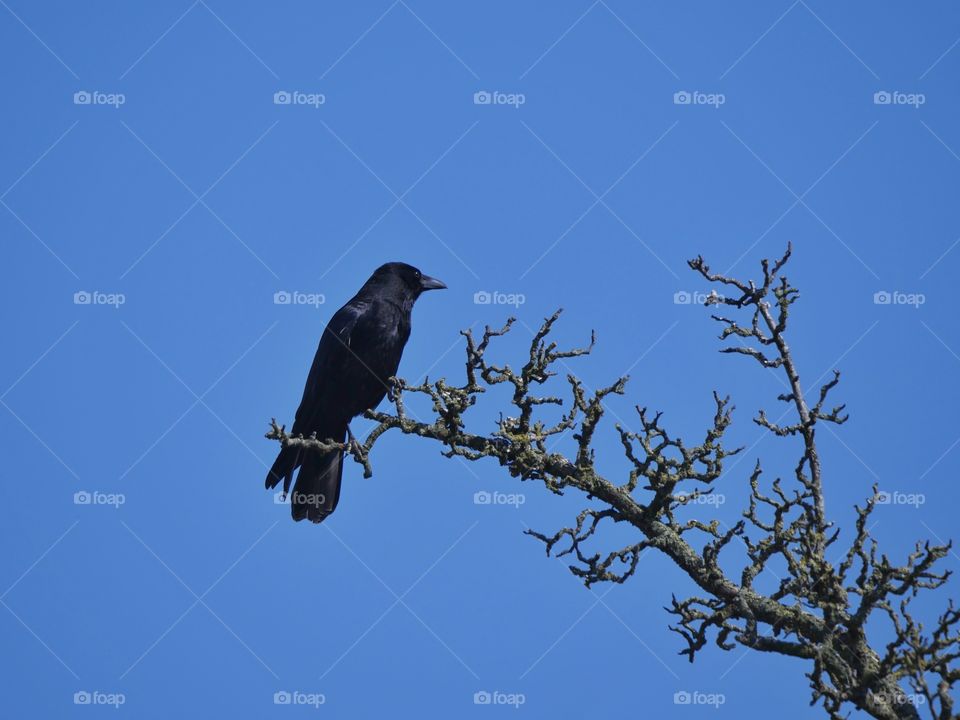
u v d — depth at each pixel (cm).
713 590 732
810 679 680
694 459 761
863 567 696
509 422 816
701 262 795
